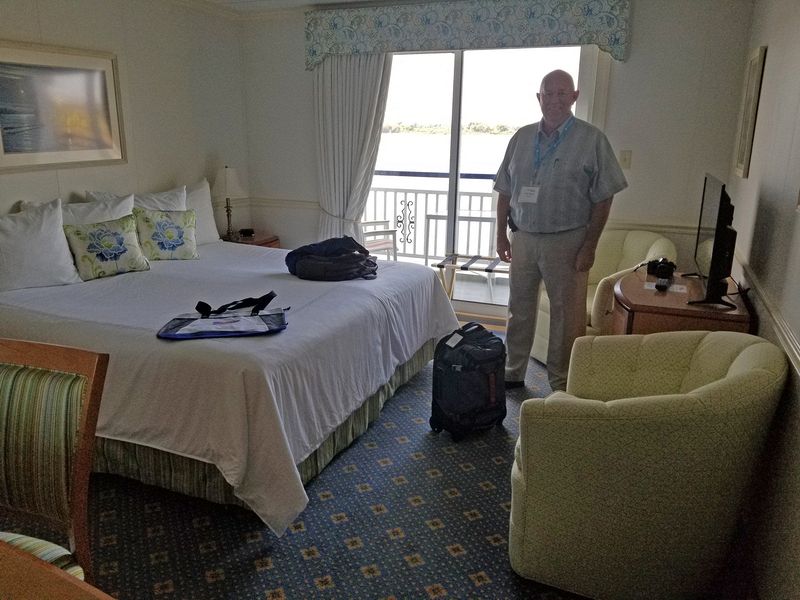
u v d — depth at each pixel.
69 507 1.30
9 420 1.33
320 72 4.43
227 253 3.82
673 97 3.64
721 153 3.62
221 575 1.88
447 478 2.45
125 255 3.20
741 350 1.84
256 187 5.00
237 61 4.72
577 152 2.84
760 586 1.75
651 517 1.62
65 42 3.36
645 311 2.34
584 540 1.70
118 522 2.12
